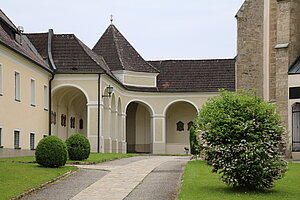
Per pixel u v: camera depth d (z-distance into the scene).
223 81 53.12
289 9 31.28
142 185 18.66
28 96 35.09
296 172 21.80
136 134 56.09
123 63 50.50
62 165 23.55
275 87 33.22
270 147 15.78
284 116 30.89
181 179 20.41
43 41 43.19
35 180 18.53
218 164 16.09
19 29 37.81
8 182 17.58
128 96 50.66
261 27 36.66
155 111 52.16
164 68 55.22
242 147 15.70
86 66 41.56
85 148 28.61
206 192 16.11
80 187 18.08
